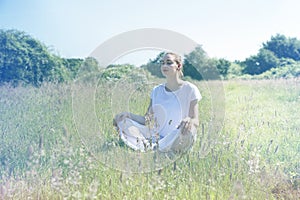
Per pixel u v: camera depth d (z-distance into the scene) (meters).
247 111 6.06
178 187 3.05
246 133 4.60
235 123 5.12
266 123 5.27
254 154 3.77
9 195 3.01
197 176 3.26
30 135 4.49
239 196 2.93
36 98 6.49
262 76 15.52
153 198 2.87
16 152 3.91
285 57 24.52
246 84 9.57
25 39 12.00
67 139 4.12
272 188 3.28
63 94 6.48
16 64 11.16
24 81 10.47
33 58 11.34
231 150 3.87
